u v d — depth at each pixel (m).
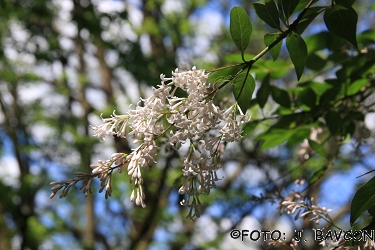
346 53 3.29
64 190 1.86
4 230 11.85
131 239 12.57
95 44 10.38
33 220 11.73
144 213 11.91
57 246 12.23
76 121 12.70
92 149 12.11
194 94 1.79
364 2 11.48
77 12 9.71
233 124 1.86
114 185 11.56
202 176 1.90
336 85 3.13
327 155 3.27
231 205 10.65
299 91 3.16
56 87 13.32
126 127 1.96
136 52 9.38
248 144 7.64
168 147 2.08
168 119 1.84
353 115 3.17
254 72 3.23
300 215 2.55
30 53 10.75
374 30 3.23
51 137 12.54
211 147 1.91
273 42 2.00
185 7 12.62
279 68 3.21
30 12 10.02
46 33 11.00
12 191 11.58
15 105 13.09
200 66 11.76
